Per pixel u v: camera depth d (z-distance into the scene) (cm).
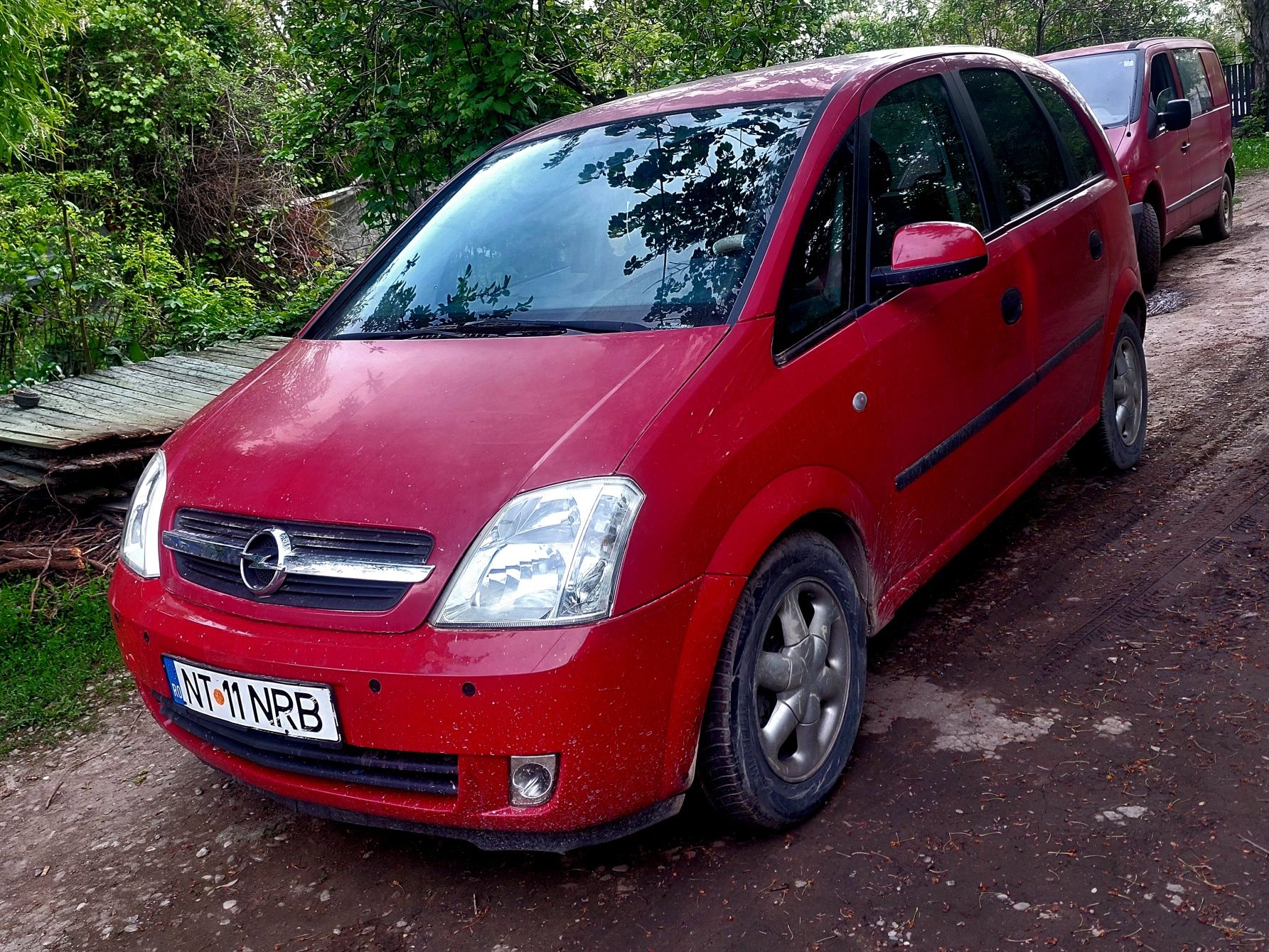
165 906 250
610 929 220
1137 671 291
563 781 202
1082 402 391
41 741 342
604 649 199
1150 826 227
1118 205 419
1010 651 312
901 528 281
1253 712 265
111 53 1195
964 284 308
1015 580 359
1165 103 812
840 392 255
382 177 800
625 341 245
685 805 259
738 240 262
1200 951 192
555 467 210
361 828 272
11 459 499
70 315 810
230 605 224
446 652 200
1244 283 763
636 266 271
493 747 200
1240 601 322
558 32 770
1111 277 407
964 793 247
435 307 295
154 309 898
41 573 444
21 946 242
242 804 290
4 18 666
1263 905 201
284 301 1078
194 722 243
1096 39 2006
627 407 221
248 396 281
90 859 274
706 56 850
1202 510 393
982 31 2034
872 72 310
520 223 308
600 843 229
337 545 216
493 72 727
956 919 208
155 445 509
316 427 246
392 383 256
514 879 241
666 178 293
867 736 278
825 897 219
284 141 931
